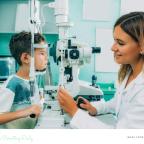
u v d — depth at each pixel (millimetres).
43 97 1422
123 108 1034
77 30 2461
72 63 1327
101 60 2471
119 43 958
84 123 968
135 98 970
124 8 2438
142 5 2438
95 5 2443
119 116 1068
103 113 1360
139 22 931
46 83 1633
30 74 1097
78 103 1317
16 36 1217
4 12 2465
